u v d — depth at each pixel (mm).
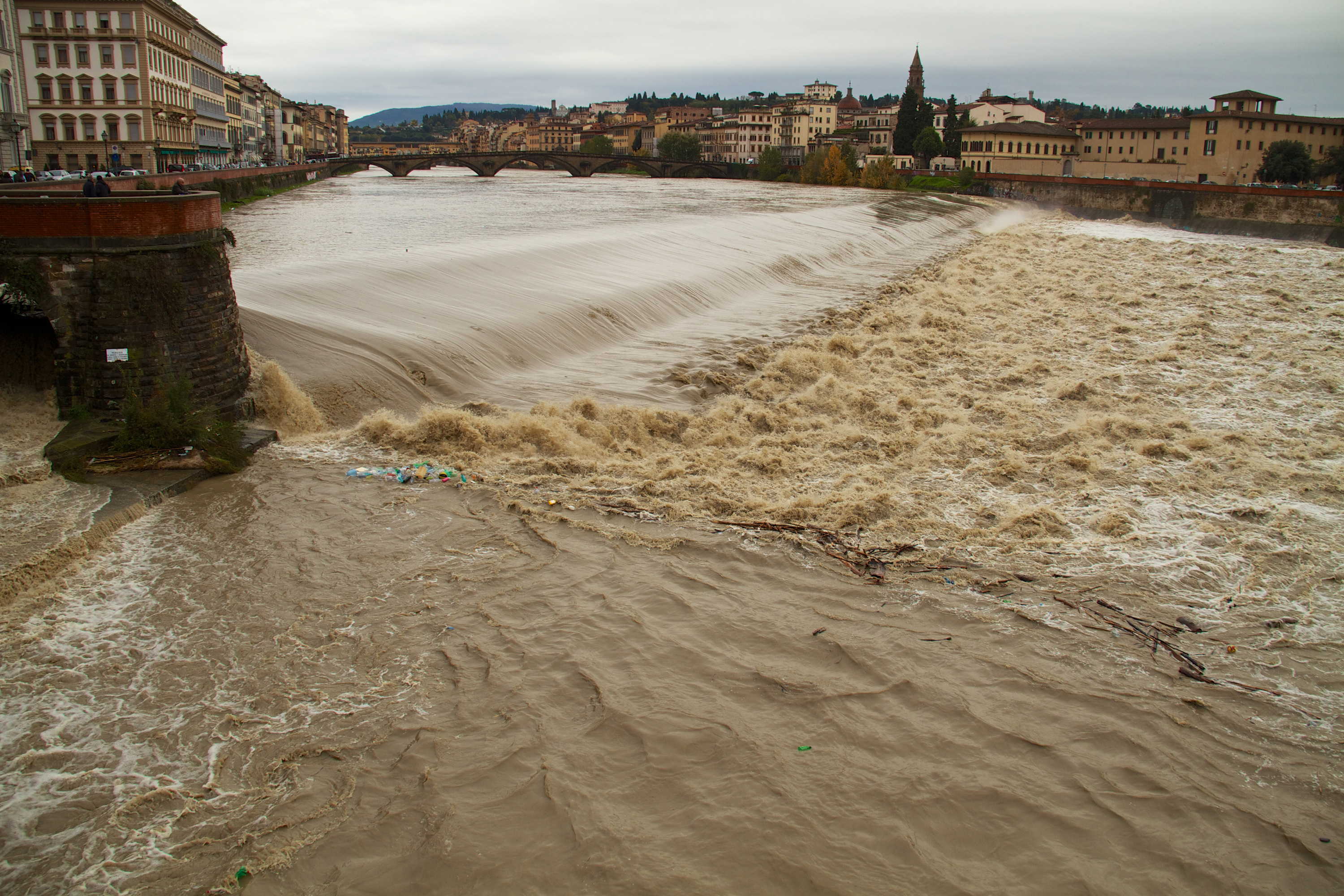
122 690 12008
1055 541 17328
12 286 18938
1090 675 12750
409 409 24125
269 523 17016
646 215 78750
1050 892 9133
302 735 11266
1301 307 44281
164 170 104625
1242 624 14398
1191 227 104938
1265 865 9516
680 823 9953
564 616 14039
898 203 102438
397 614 14008
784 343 34656
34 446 18766
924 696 12148
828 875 9250
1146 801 10375
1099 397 27938
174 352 19969
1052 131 157125
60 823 9797
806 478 20641
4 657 12602
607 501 18406
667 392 27203
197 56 126000
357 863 9398
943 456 22281
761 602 14570
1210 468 21859
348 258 39031
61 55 95875
